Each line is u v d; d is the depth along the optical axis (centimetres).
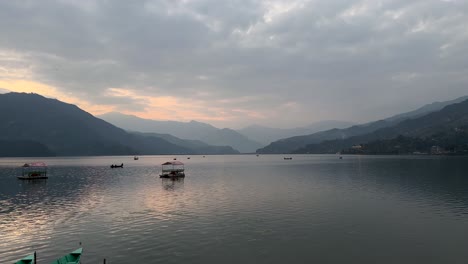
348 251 2798
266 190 6569
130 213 4309
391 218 3956
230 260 2592
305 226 3594
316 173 11231
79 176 10544
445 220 3853
